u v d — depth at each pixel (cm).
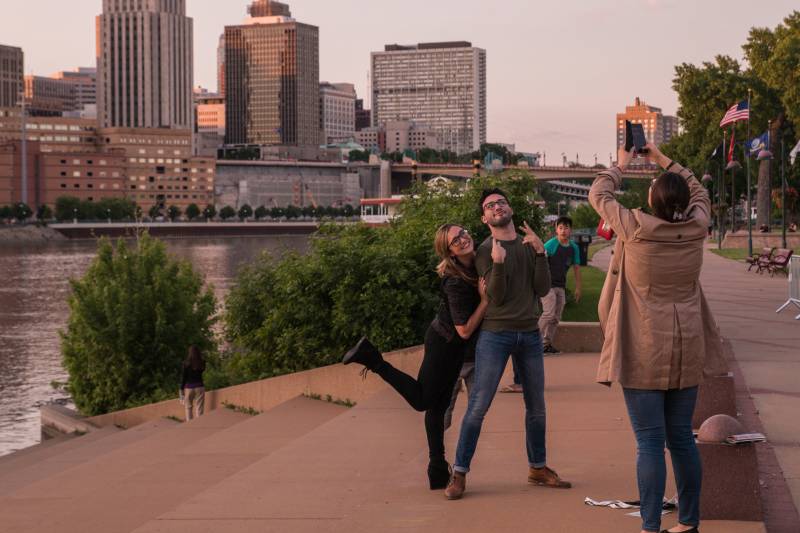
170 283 3039
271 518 648
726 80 7388
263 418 1298
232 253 17938
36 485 1064
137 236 3139
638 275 528
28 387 4400
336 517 643
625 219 530
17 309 8162
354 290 1538
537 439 688
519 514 620
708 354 550
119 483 936
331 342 1590
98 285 3031
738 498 565
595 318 1777
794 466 716
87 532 741
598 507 629
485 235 1742
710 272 3347
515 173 1922
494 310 669
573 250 1323
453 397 823
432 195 1914
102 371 2930
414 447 899
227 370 2320
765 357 1286
